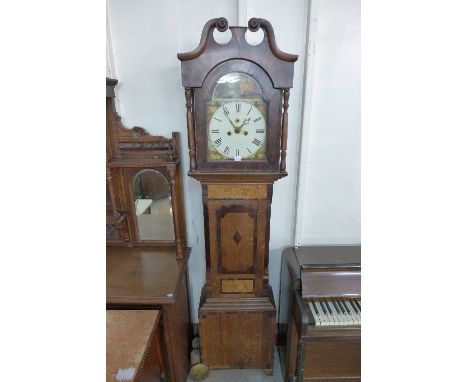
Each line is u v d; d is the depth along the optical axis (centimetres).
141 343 108
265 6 137
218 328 158
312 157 159
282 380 168
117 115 147
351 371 149
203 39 112
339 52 142
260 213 139
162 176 155
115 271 147
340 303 143
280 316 184
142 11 139
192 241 177
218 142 125
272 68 116
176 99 152
